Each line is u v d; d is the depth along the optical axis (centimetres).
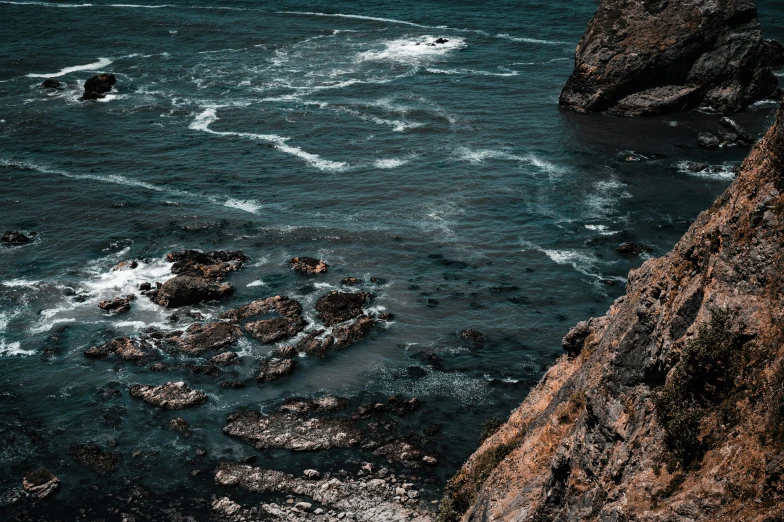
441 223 7862
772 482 1847
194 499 4738
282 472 4912
